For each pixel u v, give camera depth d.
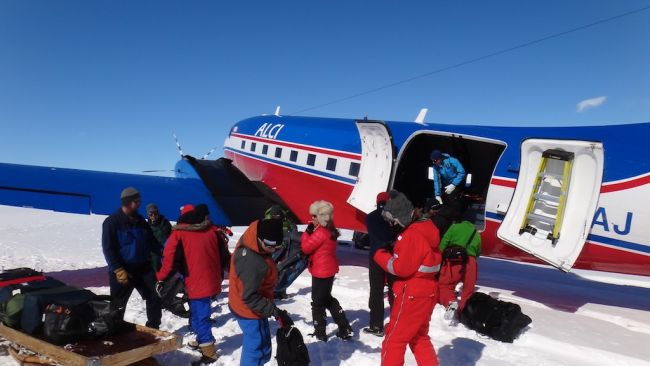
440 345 4.32
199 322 3.60
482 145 7.28
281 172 9.20
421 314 3.03
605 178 5.36
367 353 3.96
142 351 3.09
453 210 5.49
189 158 10.72
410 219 3.07
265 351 3.07
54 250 9.94
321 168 8.23
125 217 3.89
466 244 5.02
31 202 7.07
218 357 3.72
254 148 10.27
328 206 4.12
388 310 5.41
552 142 5.25
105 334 3.26
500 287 7.05
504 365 3.85
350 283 6.75
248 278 2.79
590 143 4.91
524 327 4.71
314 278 4.19
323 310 4.25
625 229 5.26
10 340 3.38
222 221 7.93
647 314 5.70
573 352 4.20
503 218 5.96
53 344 3.11
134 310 5.09
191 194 8.42
